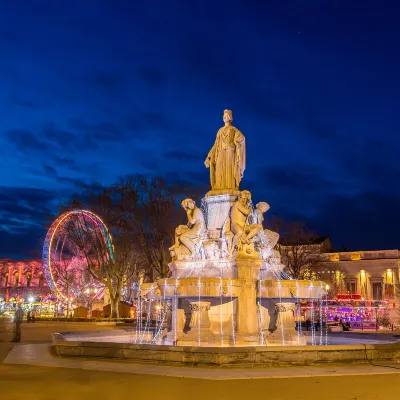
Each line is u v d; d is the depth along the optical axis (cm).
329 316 5044
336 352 1380
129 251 5056
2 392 986
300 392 998
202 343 1628
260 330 1698
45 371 1260
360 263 7544
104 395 959
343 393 991
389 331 4381
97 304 7019
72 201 5103
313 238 7694
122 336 2217
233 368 1293
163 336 1869
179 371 1242
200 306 1656
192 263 1809
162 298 1853
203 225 1864
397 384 1097
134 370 1262
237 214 1798
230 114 2033
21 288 9981
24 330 3722
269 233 1933
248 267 1702
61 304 7012
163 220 4644
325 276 6900
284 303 1756
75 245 5594
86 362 1412
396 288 7062
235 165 1973
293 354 1343
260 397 945
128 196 4834
